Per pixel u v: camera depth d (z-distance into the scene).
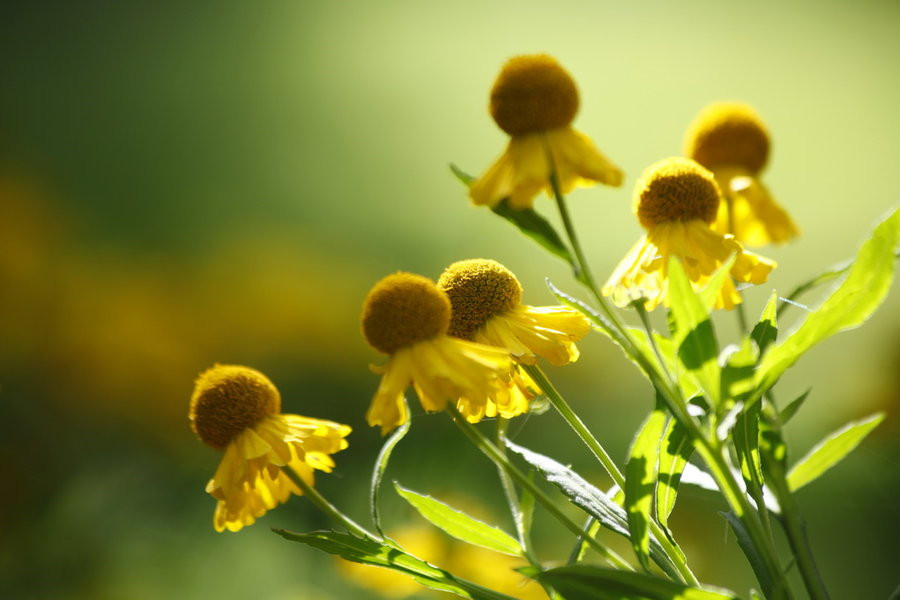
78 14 2.85
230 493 0.62
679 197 0.62
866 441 1.24
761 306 1.96
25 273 1.85
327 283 1.97
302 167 2.62
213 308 1.88
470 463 1.35
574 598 0.58
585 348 1.71
